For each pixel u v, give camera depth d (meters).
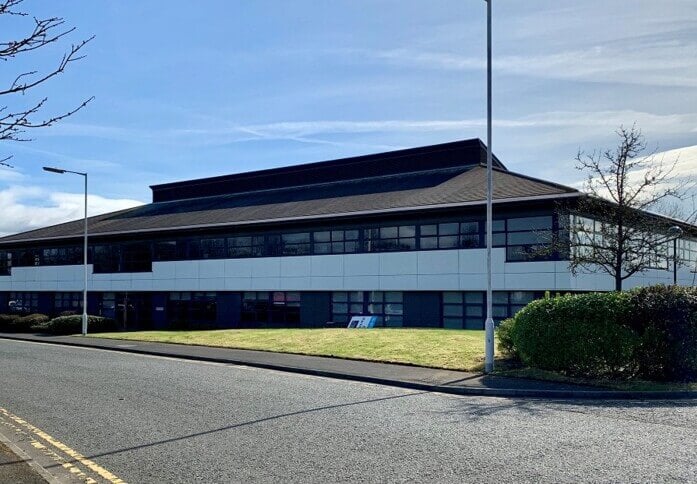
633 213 22.62
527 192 28.23
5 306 53.12
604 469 7.02
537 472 6.94
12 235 54.81
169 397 12.38
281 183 47.78
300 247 36.09
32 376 16.03
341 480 6.79
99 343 26.86
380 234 33.09
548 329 14.53
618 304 13.87
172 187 55.41
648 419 9.86
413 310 31.83
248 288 38.03
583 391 12.30
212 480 6.88
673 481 6.56
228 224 37.88
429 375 14.75
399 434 8.88
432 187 34.56
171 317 42.28
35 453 8.17
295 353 20.27
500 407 11.10
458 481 6.68
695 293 13.59
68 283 48.16
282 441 8.56
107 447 8.42
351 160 44.00
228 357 19.72
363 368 16.23
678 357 13.31
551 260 27.67
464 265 30.06
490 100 15.59
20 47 6.05
